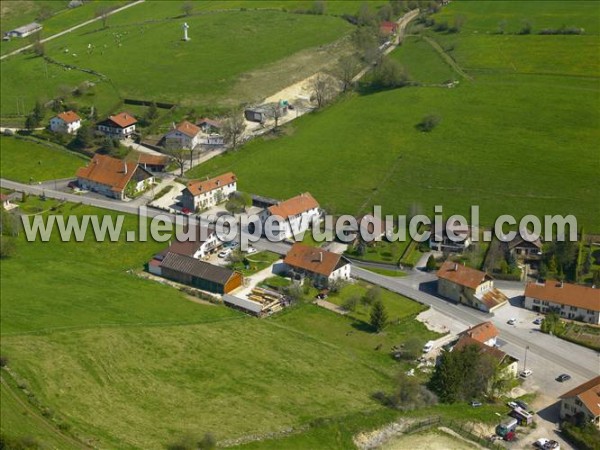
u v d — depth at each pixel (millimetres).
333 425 139875
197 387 149625
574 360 166625
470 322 180375
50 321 170500
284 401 146125
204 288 193875
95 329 167375
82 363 154500
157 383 150125
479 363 153125
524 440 142500
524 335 175500
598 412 144000
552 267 197750
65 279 196000
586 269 197375
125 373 152500
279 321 178750
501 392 153250
